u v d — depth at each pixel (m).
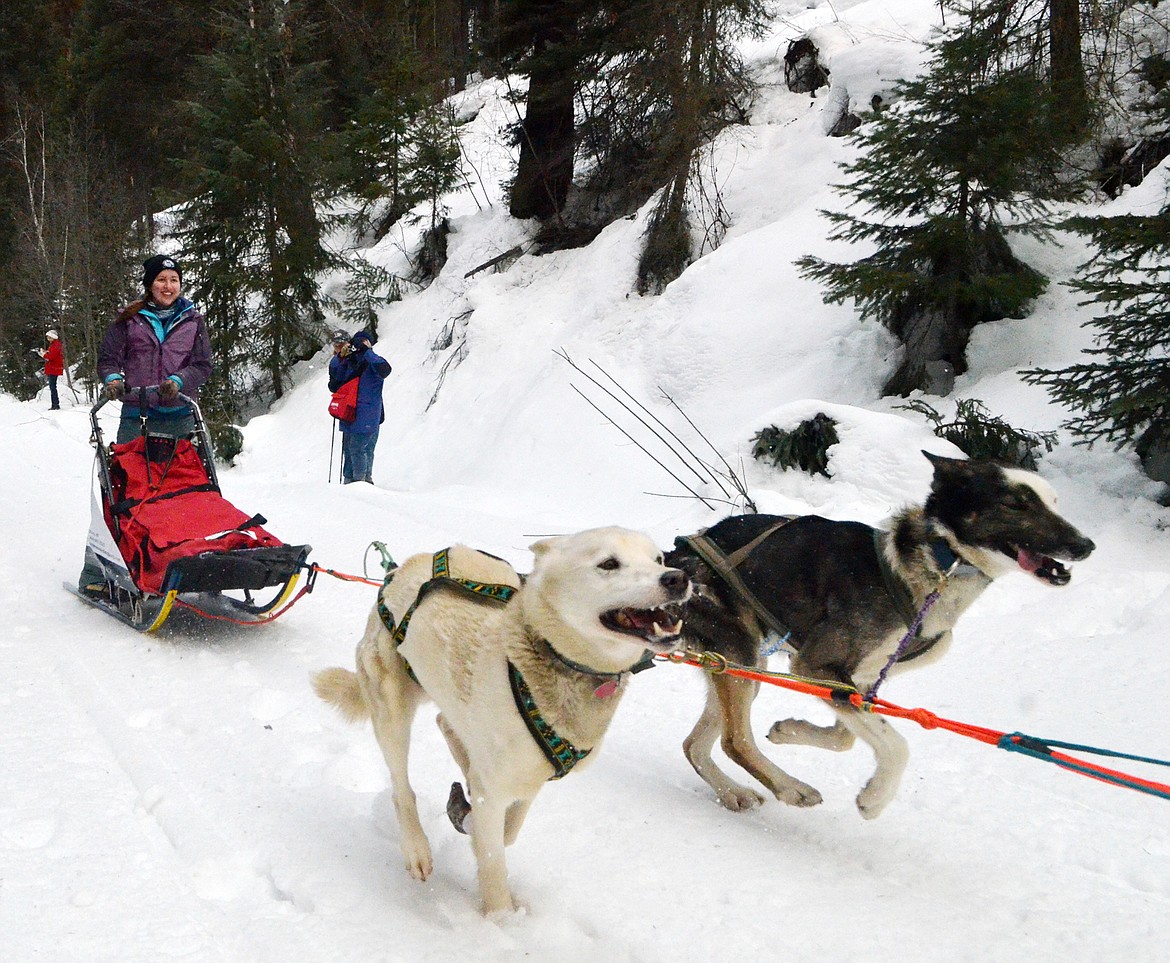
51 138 26.14
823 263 9.24
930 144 8.60
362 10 23.86
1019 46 10.44
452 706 3.07
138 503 5.83
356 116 20.77
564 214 16.53
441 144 19.66
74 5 35.62
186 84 25.50
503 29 15.36
